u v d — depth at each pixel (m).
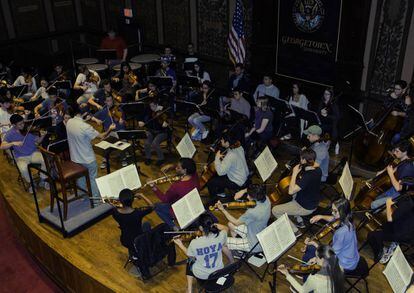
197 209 5.37
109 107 7.99
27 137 7.16
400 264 4.35
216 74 11.14
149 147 7.84
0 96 8.76
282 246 4.71
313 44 8.92
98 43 14.33
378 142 7.07
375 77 8.20
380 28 7.83
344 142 8.38
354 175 7.43
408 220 5.07
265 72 9.93
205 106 8.44
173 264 5.61
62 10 14.13
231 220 5.28
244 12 9.95
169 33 11.81
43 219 6.50
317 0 8.54
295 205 5.74
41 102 9.21
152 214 6.68
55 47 14.42
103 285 5.42
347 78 8.48
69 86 9.78
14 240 7.25
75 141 6.43
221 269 4.48
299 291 4.29
